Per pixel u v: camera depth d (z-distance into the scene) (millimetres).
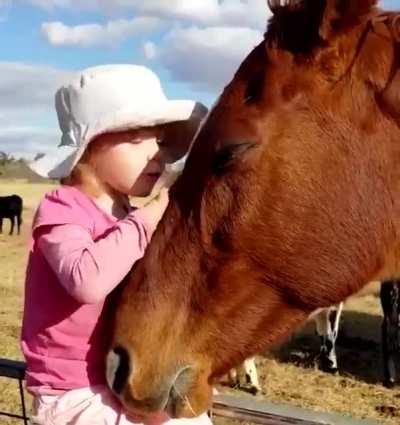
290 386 2938
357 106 841
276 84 840
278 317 875
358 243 853
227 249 846
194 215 855
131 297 868
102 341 875
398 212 858
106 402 864
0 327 3656
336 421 880
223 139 830
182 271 860
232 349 873
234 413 934
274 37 856
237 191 834
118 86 879
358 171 842
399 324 3096
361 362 3387
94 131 859
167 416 873
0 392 2412
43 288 873
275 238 839
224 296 855
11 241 9227
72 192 880
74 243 831
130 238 835
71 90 895
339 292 865
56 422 861
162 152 916
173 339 859
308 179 834
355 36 842
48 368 868
